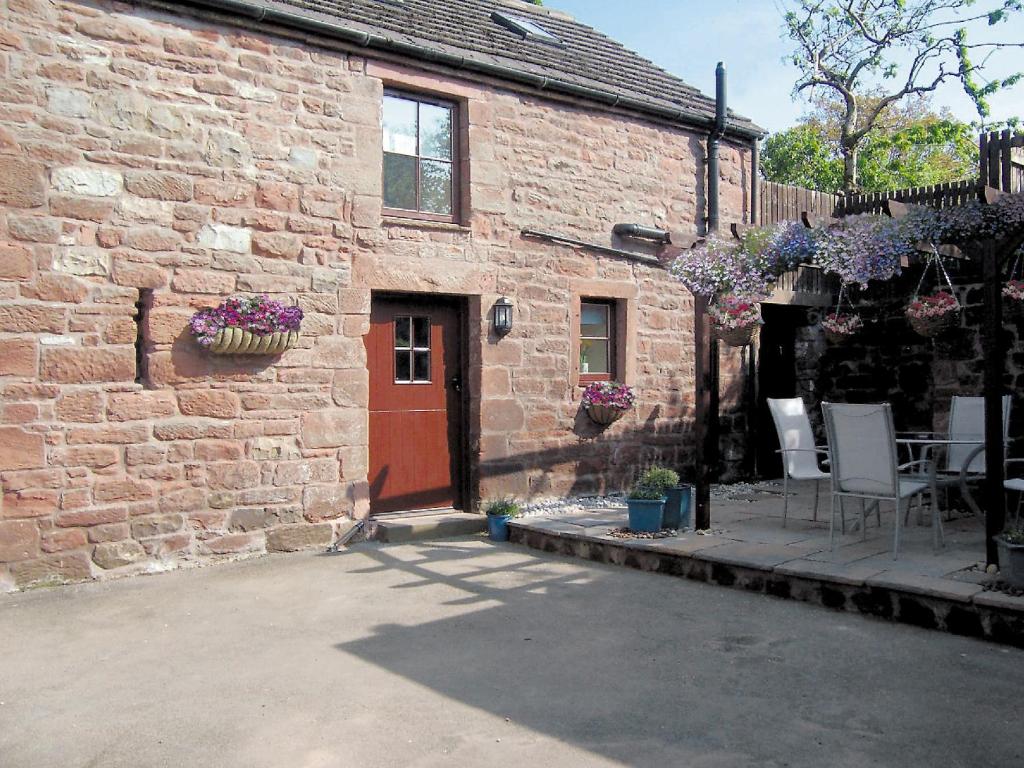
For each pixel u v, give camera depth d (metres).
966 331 8.57
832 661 4.14
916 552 5.62
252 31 6.43
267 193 6.48
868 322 9.80
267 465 6.47
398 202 7.33
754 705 3.62
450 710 3.59
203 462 6.18
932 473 5.76
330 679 3.96
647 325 8.91
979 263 5.15
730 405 9.70
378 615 5.00
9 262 5.45
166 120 6.04
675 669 4.06
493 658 4.24
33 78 5.54
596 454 8.48
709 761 3.10
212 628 4.77
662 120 8.95
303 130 6.65
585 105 8.35
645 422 8.90
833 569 5.12
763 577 5.36
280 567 6.18
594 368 8.69
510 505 7.22
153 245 5.98
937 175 22.77
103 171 5.79
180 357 6.09
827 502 8.13
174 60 6.09
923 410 9.30
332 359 6.79
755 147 9.83
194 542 6.14
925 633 4.55
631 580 5.77
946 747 3.20
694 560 5.74
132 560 5.89
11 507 5.45
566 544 6.57
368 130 6.97
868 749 3.19
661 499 6.44
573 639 4.53
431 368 7.64
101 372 5.77
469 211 7.57
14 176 5.46
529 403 7.97
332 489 6.79
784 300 9.58
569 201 8.26
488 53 7.80
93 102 5.76
